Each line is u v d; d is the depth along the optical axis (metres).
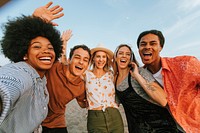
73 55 1.01
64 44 1.05
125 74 1.05
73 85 0.96
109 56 1.12
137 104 0.96
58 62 0.98
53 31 0.66
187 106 0.86
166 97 0.88
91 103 1.06
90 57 1.07
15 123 0.47
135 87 0.95
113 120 1.04
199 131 0.82
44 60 0.59
